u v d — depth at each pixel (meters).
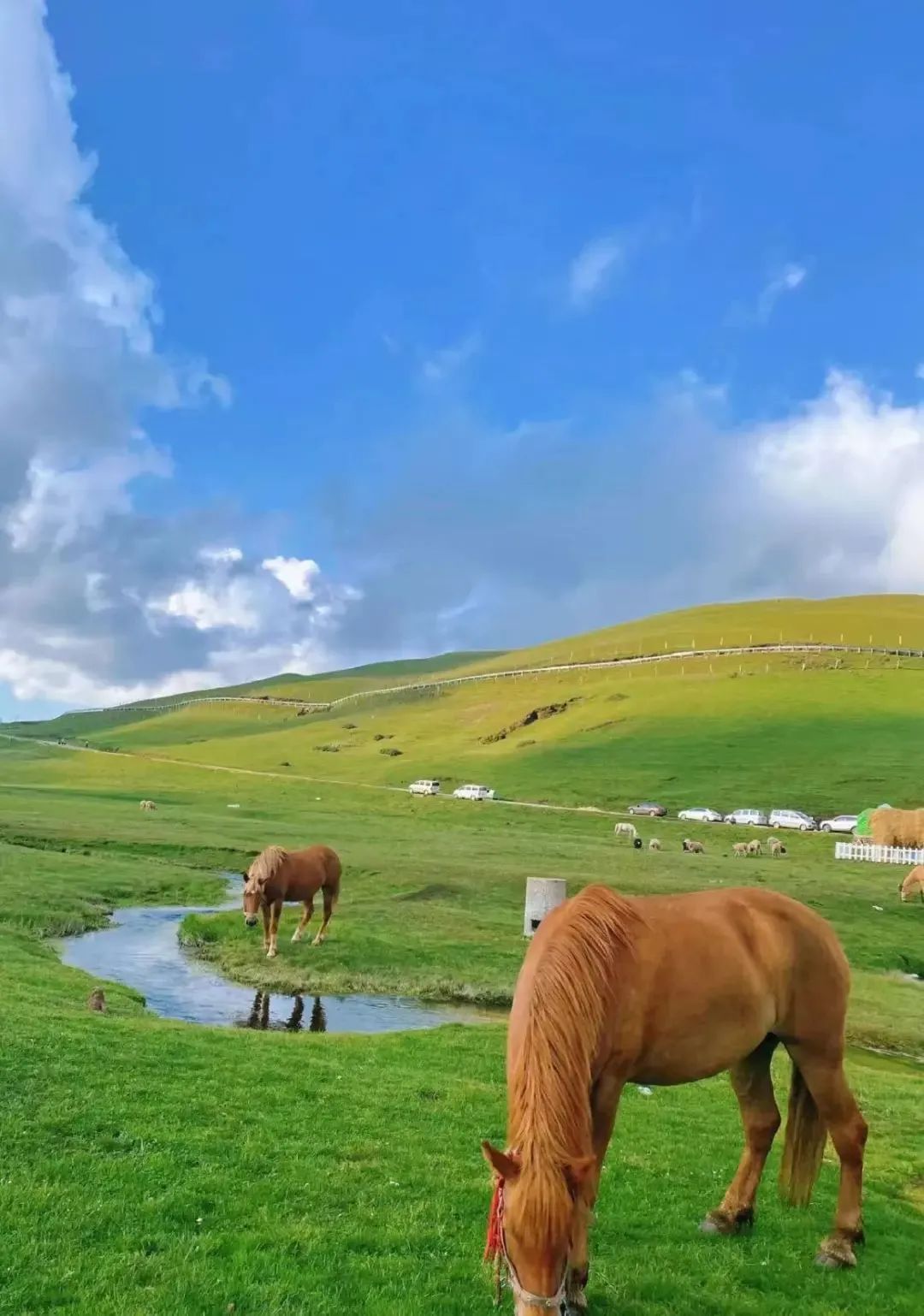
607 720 113.12
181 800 75.56
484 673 178.88
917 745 88.12
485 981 22.22
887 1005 22.19
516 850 49.06
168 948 24.64
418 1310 5.70
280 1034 14.56
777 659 134.25
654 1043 6.12
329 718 174.88
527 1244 4.36
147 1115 9.05
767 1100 7.52
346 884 35.69
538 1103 4.93
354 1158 8.51
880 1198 9.00
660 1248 7.05
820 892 38.56
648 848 54.44
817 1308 6.24
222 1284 5.87
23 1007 13.44
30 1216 6.60
